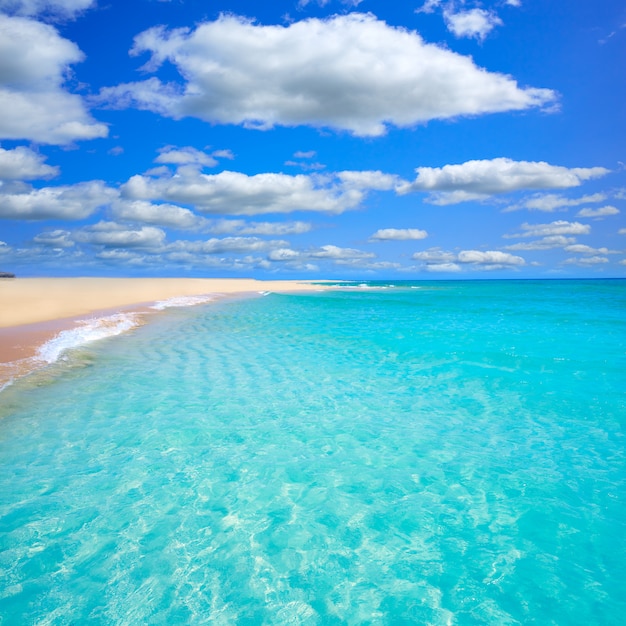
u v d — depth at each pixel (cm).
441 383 1185
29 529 522
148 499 596
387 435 838
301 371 1305
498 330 2123
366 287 9075
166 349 1576
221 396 1048
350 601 429
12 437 777
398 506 598
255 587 443
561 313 2984
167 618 400
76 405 947
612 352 1550
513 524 560
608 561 491
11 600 415
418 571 474
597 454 761
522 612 418
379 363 1412
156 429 833
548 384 1170
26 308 2403
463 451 773
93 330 1827
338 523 557
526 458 746
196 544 505
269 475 673
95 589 432
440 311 3203
